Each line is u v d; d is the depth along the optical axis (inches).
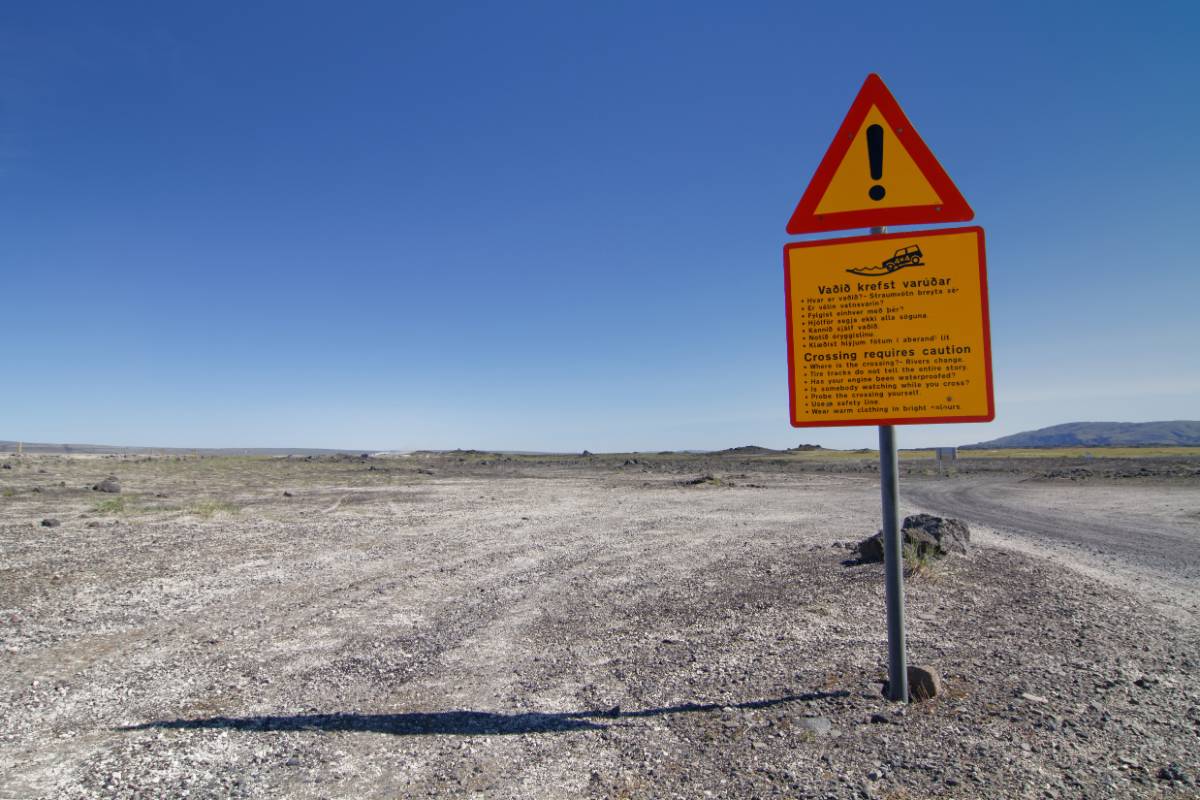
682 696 203.5
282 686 225.8
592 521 742.5
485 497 1080.8
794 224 189.6
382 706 206.1
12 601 347.9
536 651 262.8
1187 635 256.4
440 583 401.4
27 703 210.8
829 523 721.0
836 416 185.5
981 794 138.1
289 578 414.9
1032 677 207.2
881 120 185.3
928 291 179.8
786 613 300.5
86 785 155.4
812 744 163.9
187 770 162.7
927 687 191.9
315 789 152.4
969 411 177.3
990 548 468.4
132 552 499.8
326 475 1694.1
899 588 188.2
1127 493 1139.3
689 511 868.6
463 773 158.2
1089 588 338.0
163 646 274.2
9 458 2046.0
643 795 144.0
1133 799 135.6
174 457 2824.8
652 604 337.4
